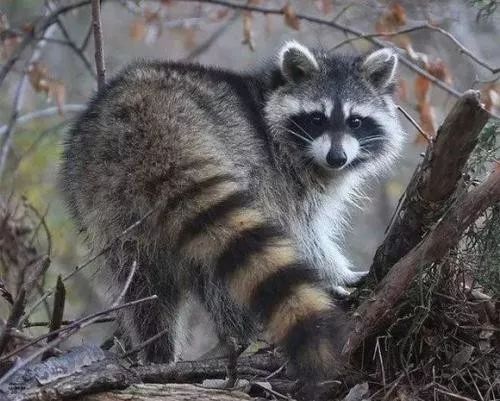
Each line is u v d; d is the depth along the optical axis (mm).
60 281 7883
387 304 8406
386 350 8656
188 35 16250
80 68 18094
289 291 8195
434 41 16203
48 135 15648
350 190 11930
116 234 9625
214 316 10242
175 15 16688
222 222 8805
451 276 8680
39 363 7555
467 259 8750
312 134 11453
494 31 16578
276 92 11531
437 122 14594
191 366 8500
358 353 8781
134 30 15531
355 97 11727
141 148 9289
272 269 8391
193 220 8891
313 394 8250
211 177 9062
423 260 8281
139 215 9344
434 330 8672
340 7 17234
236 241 8672
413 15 15938
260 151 10555
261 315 8266
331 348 7969
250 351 10945
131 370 8055
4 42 14602
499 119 9703
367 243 16797
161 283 9945
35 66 14094
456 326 8641
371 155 11984
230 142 9859
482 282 8781
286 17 13773
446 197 8289
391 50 12117
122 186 9352
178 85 9992
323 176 11523
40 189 14961
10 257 10898
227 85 10609
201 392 7914
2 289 9047
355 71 11961
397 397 8359
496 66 15914
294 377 8516
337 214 11844
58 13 14430
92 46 18312
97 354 7816
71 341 12172
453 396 8273
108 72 15961
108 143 9500
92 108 10016
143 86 9852
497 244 8719
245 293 8406
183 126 9391
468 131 7785
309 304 8102
